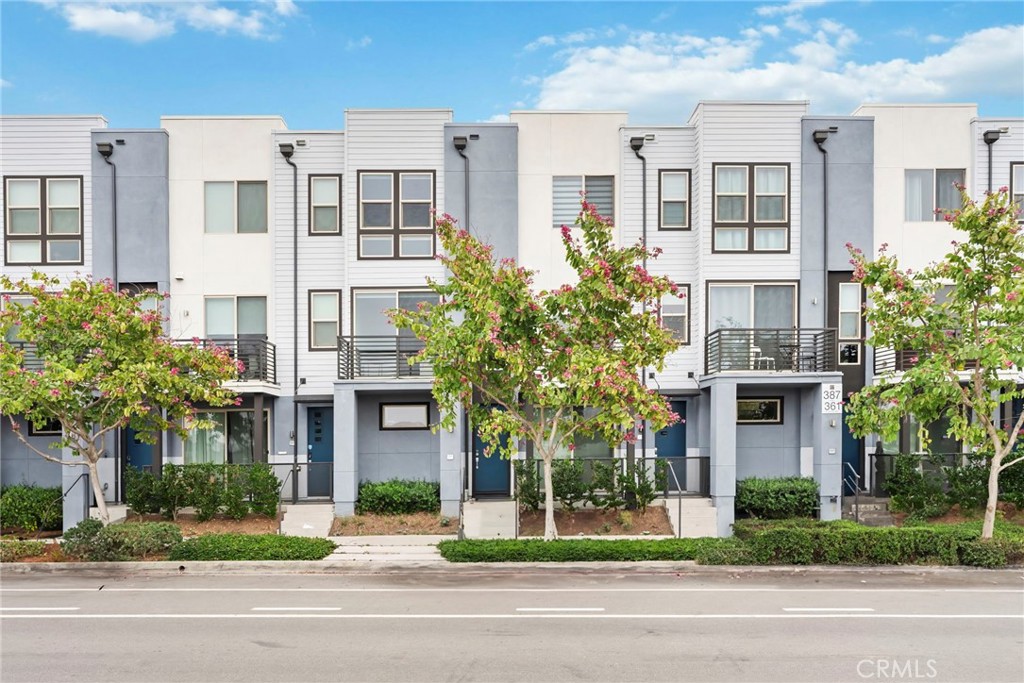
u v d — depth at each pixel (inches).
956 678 313.1
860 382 745.0
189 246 764.6
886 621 401.1
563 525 662.5
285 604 443.5
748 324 745.0
